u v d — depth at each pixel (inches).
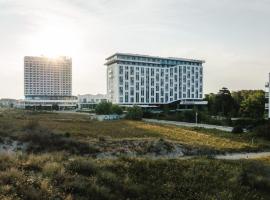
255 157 1676.9
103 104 4702.3
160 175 934.4
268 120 3006.9
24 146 1533.0
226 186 911.0
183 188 847.7
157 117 4658.0
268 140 2310.5
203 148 1833.2
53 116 4734.3
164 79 6432.1
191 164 1111.6
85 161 879.7
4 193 555.8
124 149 1653.5
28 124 2153.1
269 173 1170.6
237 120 3383.4
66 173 740.7
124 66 6043.3
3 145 1501.0
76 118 4343.0
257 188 942.4
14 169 689.6
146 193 768.9
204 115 4030.5
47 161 850.8
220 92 5032.0
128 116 4480.8
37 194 581.3
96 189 680.4
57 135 1787.6
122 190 738.8
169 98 6471.5
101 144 1700.3
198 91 6830.7
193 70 6781.5
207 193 832.3
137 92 6141.7
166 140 1952.5
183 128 3029.0
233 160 1380.4
